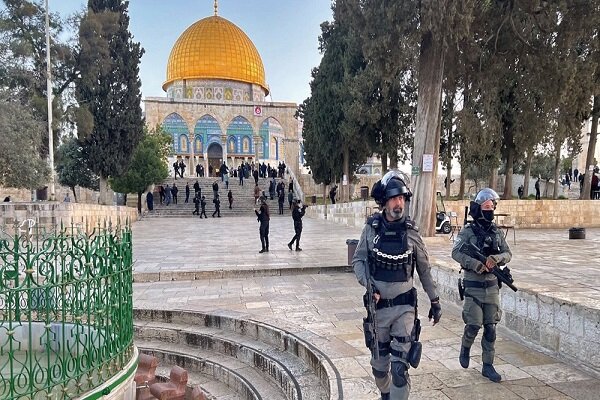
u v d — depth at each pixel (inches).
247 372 233.8
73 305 171.5
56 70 940.6
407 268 138.9
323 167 1239.5
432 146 511.5
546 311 200.4
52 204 644.1
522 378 173.5
